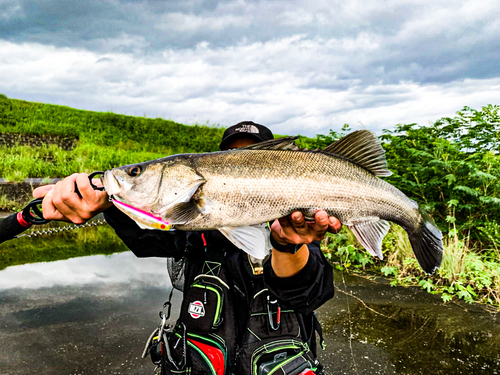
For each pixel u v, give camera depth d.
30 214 0.66
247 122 0.97
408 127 2.88
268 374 0.66
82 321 1.46
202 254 0.78
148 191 0.72
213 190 0.71
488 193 2.38
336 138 3.06
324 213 0.65
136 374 1.15
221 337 0.71
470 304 1.73
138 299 1.69
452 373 1.19
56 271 2.03
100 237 2.79
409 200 0.78
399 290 1.90
